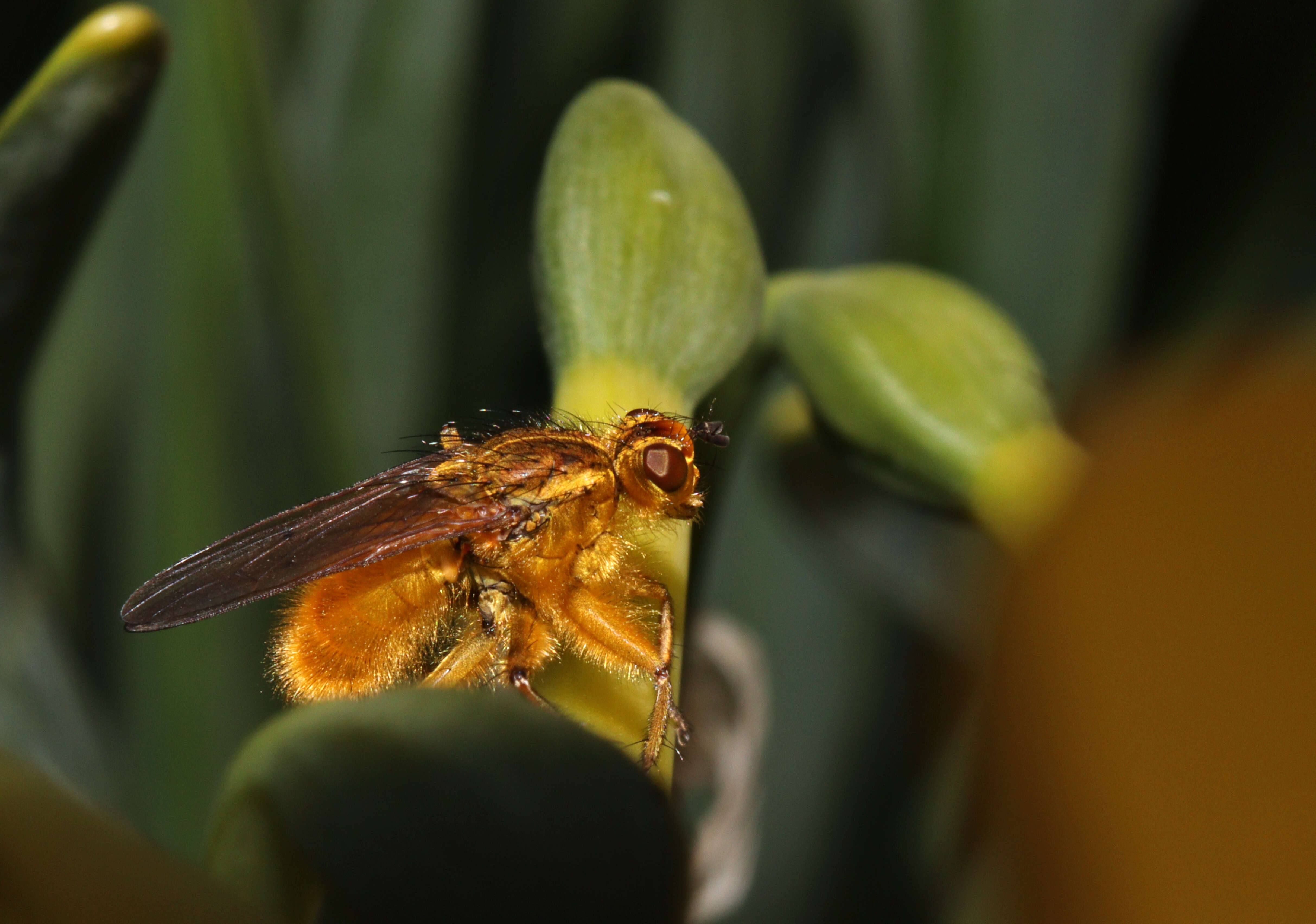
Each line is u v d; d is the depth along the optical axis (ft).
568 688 0.31
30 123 0.29
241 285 0.35
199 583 0.32
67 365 0.37
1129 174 0.36
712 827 0.32
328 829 0.22
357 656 0.33
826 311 0.32
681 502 0.32
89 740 0.32
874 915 0.37
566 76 0.39
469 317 0.39
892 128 0.36
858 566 0.36
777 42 0.38
